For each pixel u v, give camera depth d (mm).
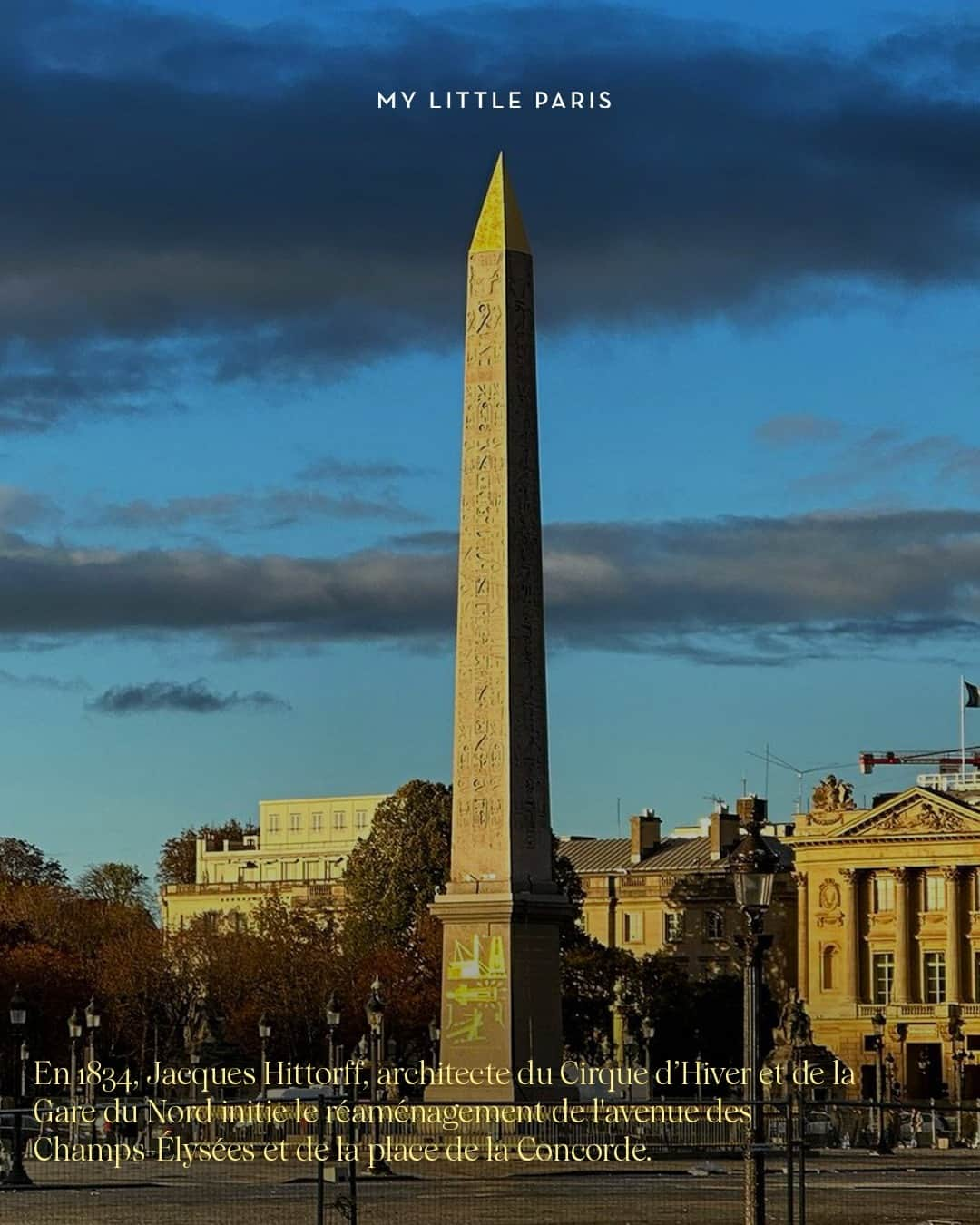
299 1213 62625
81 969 179125
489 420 94562
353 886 185375
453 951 97250
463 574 95875
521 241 95125
